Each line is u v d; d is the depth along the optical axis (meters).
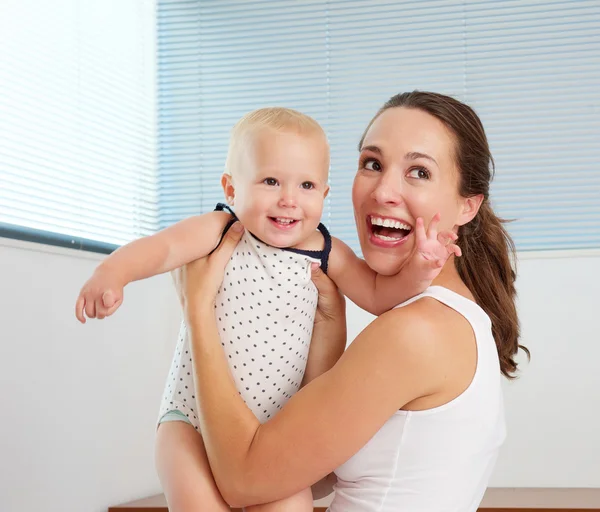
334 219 3.45
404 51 3.48
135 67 3.42
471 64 3.42
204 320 1.17
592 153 3.31
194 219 1.25
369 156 1.21
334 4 3.55
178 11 3.69
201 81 3.66
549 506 2.65
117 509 2.71
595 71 3.33
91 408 2.65
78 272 2.61
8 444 2.22
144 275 1.14
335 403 1.06
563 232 3.29
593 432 3.13
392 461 1.10
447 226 1.22
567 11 3.37
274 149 1.23
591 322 3.16
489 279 1.30
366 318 3.29
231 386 1.14
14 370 2.26
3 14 2.44
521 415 3.18
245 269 1.24
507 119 3.37
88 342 2.65
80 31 2.91
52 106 2.69
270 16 3.62
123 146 3.26
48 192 2.63
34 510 2.32
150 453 3.05
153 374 3.10
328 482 1.34
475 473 1.13
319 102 3.54
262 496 1.11
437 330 1.09
